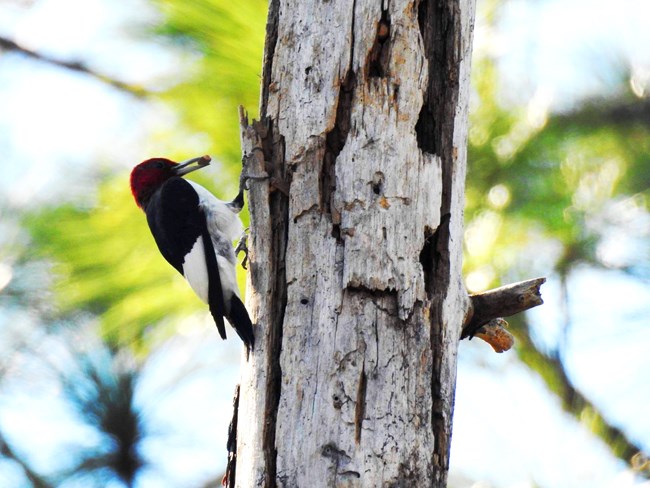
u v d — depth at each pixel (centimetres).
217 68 1030
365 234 805
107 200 1152
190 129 1076
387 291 802
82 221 1109
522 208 1095
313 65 845
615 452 1005
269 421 802
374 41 835
